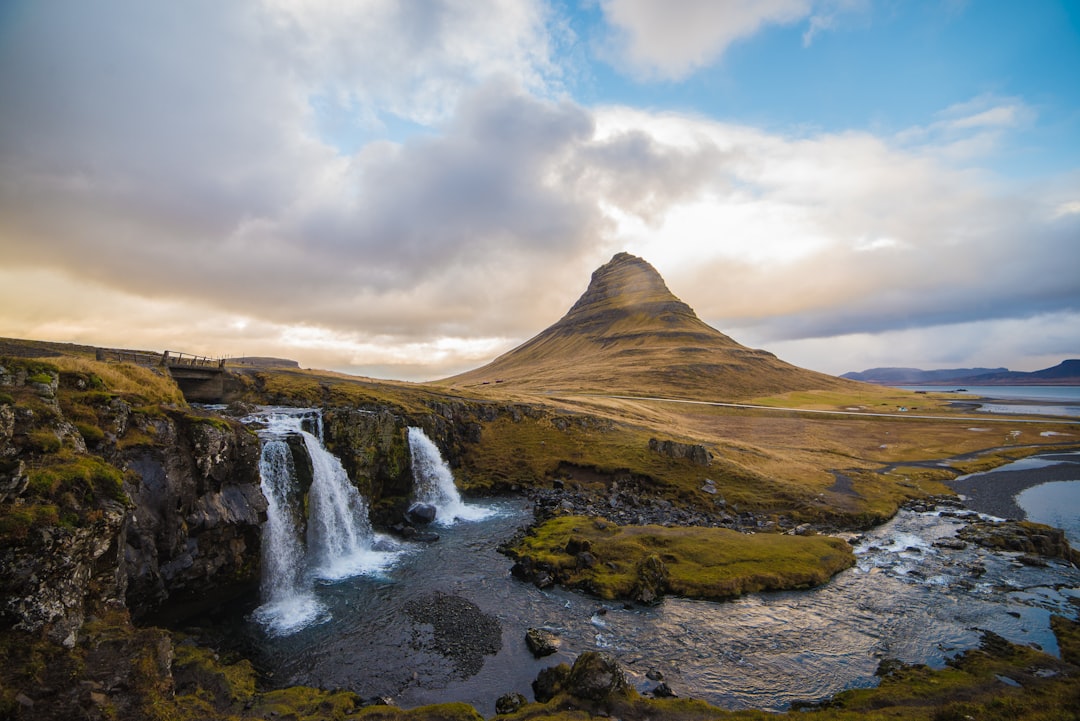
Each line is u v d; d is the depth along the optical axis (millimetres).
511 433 97188
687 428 141375
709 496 75312
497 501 75938
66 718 17844
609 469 83500
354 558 51750
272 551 43969
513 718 24688
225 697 25859
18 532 20375
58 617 21266
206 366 73875
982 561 52562
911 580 47000
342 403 81438
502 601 41156
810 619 38750
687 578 44375
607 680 26953
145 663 21938
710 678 30531
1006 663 31562
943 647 34375
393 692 28797
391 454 65688
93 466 26234
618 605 40719
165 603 33438
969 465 107000
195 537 35500
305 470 49531
